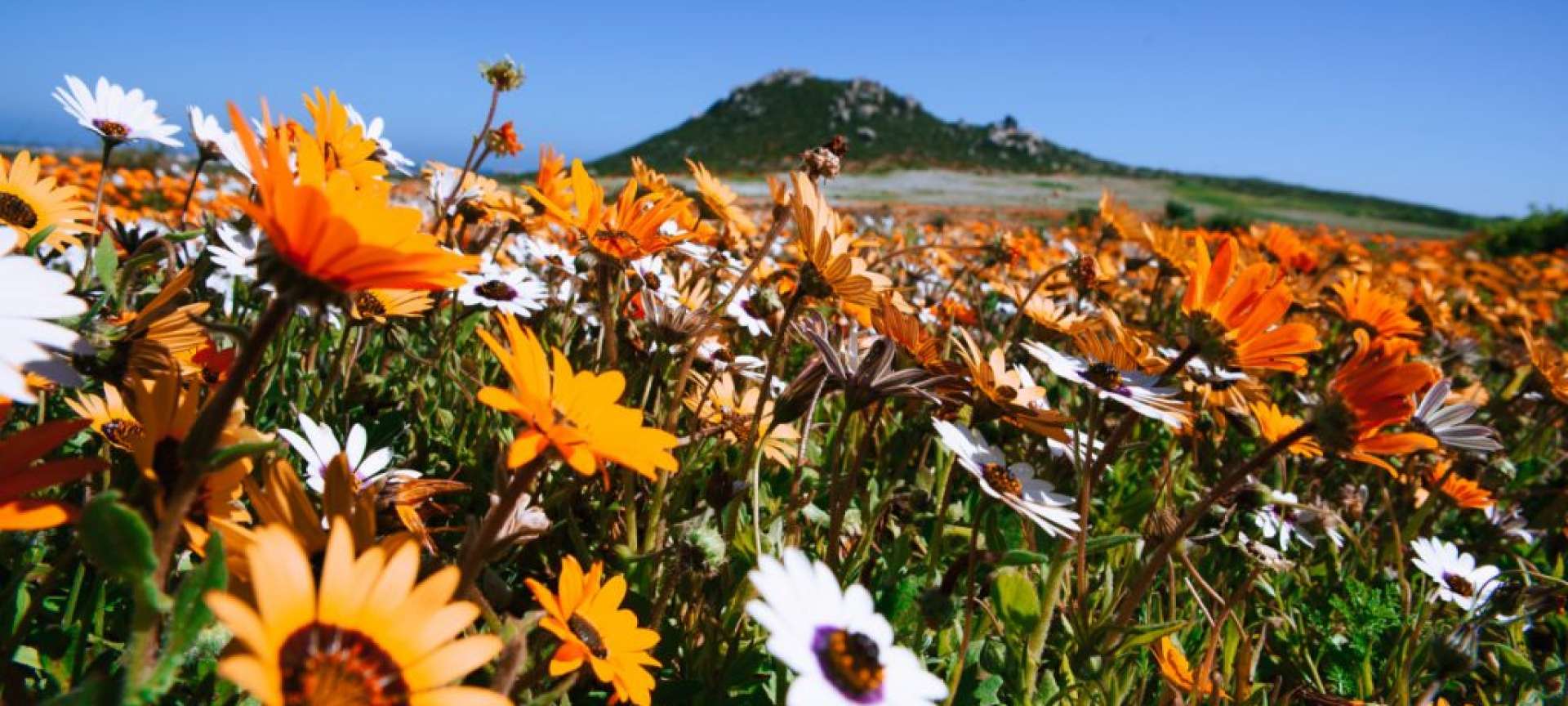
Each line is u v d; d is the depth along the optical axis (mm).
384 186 926
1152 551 2043
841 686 902
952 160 90688
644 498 1960
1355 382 1490
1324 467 3018
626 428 980
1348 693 2016
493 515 988
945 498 1770
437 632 748
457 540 1804
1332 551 2588
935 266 5168
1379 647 2195
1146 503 2287
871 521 1830
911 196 47188
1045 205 40375
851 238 2295
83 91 2018
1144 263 4996
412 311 2162
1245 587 1816
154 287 1812
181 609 719
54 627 1103
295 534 903
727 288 3225
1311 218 53438
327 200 694
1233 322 1693
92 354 790
